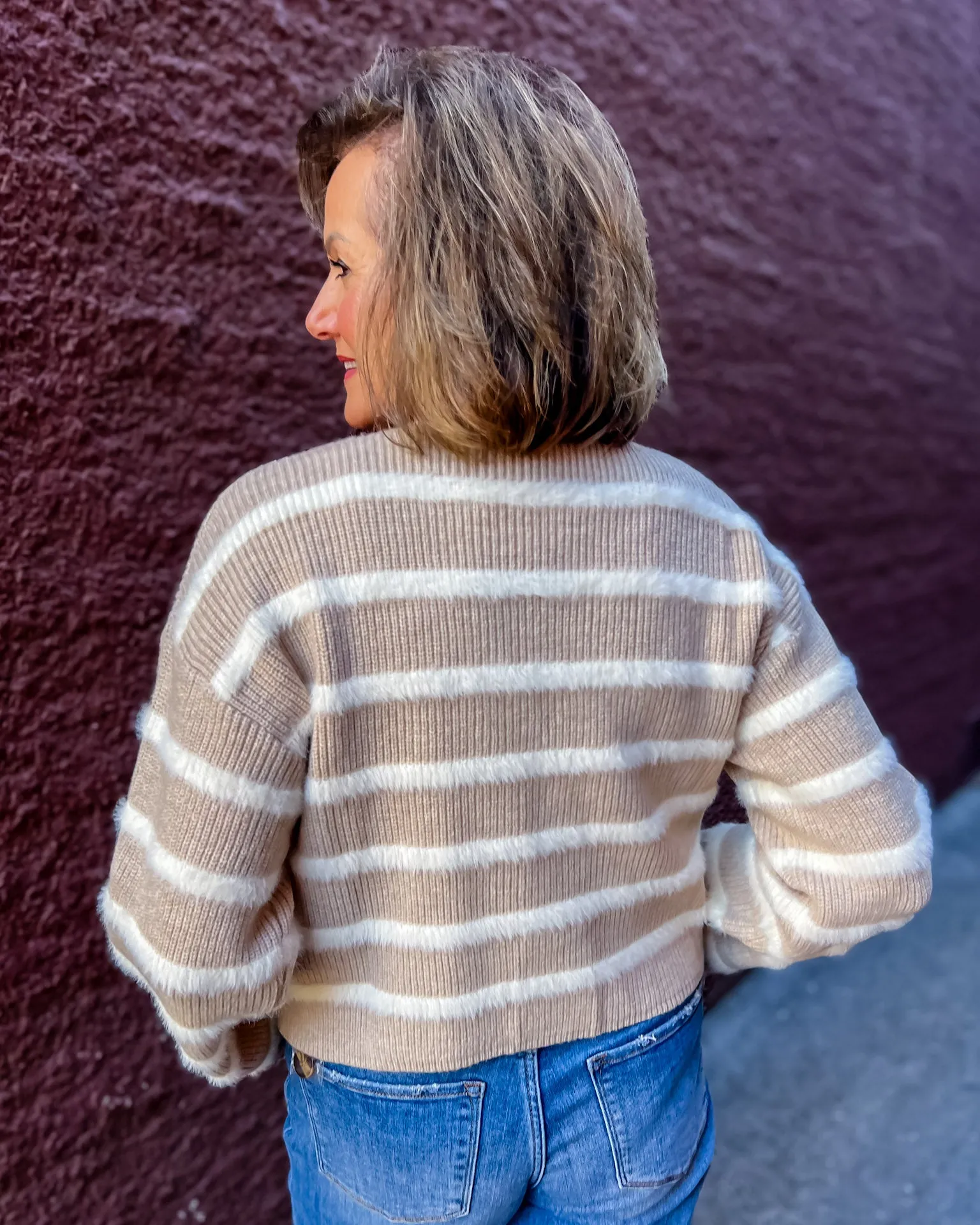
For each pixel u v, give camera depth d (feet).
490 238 1.87
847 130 6.56
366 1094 2.35
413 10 4.08
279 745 1.91
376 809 2.09
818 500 6.89
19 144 3.07
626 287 2.06
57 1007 3.55
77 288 3.26
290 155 3.78
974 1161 5.26
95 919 3.61
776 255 6.14
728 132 5.62
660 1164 2.57
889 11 6.72
